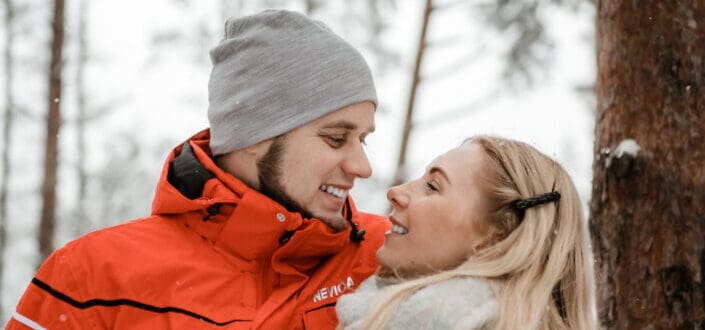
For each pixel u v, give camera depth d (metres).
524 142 2.24
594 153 2.38
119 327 2.13
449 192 2.15
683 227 2.11
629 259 2.20
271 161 2.39
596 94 2.42
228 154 2.49
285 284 2.28
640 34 2.20
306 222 2.26
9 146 15.46
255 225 2.20
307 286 2.29
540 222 2.06
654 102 2.16
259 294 2.23
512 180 2.13
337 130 2.40
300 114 2.37
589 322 2.07
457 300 1.87
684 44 2.13
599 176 2.32
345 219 2.45
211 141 2.53
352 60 2.47
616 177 2.21
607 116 2.29
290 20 2.46
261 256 2.26
